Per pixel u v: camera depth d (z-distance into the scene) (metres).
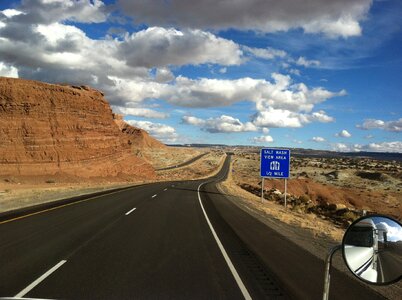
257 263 10.20
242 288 7.82
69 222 16.41
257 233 16.12
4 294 6.86
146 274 8.51
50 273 8.32
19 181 46.47
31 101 54.91
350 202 68.06
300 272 9.51
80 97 63.34
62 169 54.97
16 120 52.94
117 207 23.06
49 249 10.88
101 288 7.38
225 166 179.38
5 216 17.67
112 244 11.84
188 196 35.81
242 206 30.64
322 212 36.81
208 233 14.98
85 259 9.74
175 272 8.81
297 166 183.50
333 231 19.39
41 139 54.19
